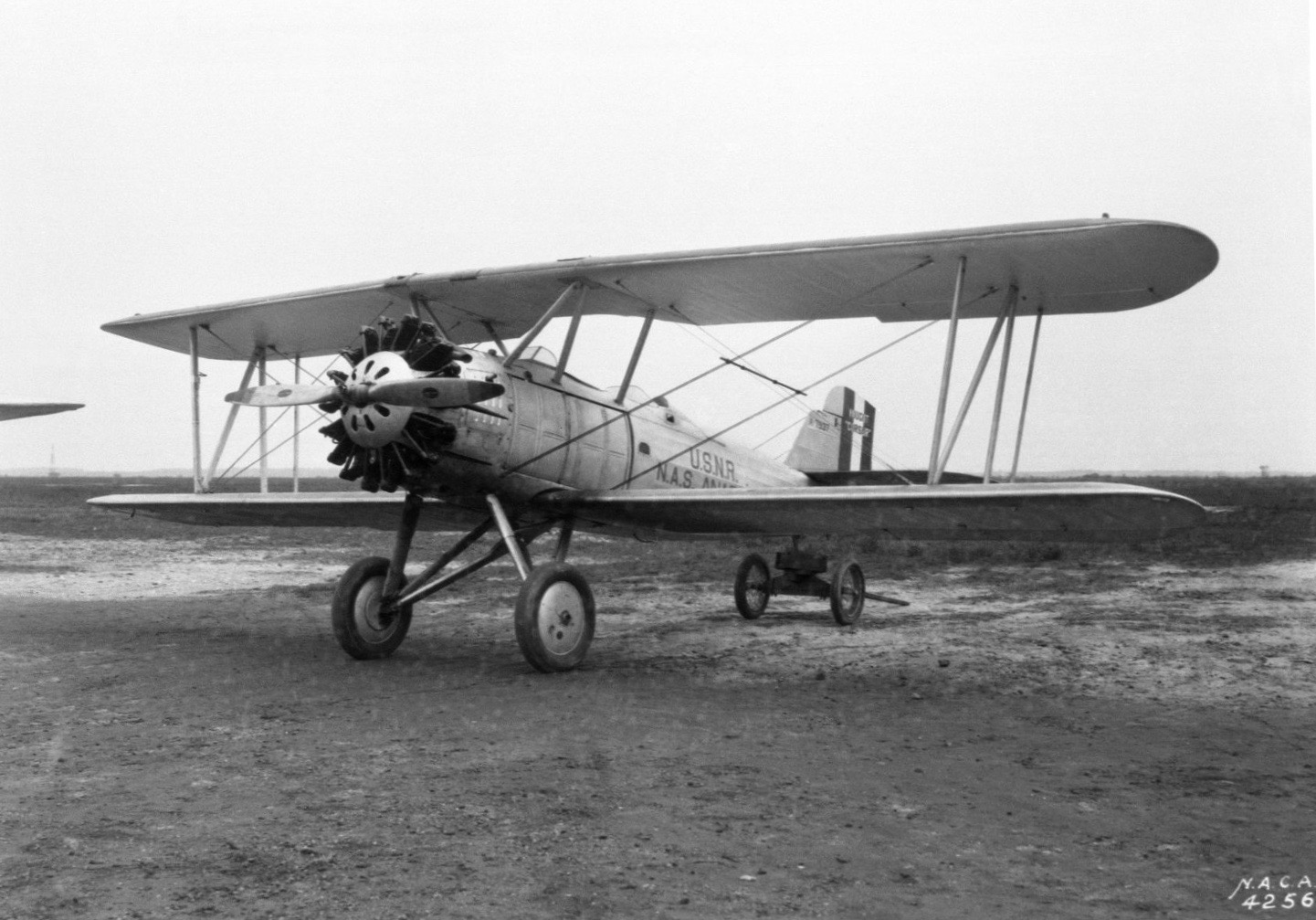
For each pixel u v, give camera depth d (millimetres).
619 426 9375
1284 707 6570
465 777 4812
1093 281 7793
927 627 10500
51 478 153500
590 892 3412
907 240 7223
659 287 8539
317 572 17062
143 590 14219
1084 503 6836
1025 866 3682
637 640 9680
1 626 10453
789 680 7562
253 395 8141
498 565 18359
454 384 7191
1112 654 8602
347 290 9078
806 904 3320
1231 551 18672
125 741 5539
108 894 3357
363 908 3264
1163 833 4059
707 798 4500
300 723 6012
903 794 4602
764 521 8531
